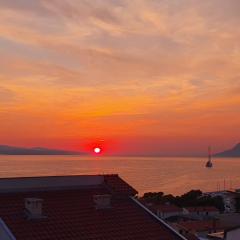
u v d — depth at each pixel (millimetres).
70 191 26781
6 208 23016
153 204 125250
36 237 21156
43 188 26062
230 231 41719
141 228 24578
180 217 109625
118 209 25984
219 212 124438
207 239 52562
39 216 22719
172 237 24531
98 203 25344
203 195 158375
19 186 25266
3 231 21156
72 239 21797
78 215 24109
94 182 28172
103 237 22703
